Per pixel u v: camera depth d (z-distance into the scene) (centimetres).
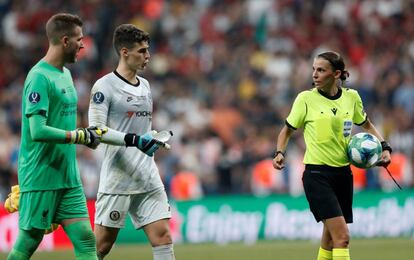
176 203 6072
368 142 3231
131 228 6022
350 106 3288
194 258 4894
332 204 3194
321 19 9788
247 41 9488
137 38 3147
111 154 3166
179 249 5516
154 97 8512
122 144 2980
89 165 6962
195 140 7788
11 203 2988
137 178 3152
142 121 3191
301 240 6028
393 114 8100
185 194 7025
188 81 8888
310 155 3253
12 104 8494
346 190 3272
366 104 8456
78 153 7006
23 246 2917
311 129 3256
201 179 7331
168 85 8638
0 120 8112
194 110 8306
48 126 2814
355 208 6144
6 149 7456
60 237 5784
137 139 2984
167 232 3181
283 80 8750
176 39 9581
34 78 2833
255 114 8206
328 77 3231
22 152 2897
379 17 9775
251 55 9162
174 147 7650
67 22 2897
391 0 9919
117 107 3144
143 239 6025
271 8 9800
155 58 9256
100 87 3134
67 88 2912
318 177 3228
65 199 2925
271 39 9419
